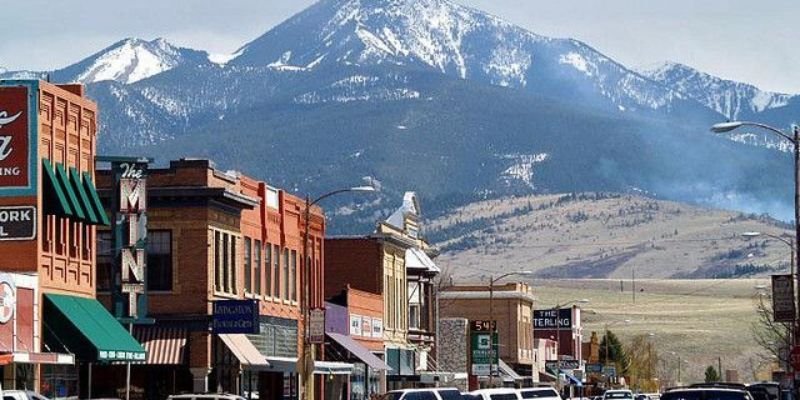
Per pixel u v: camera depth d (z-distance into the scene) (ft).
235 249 338.54
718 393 228.02
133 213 289.74
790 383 404.77
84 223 284.41
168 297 319.68
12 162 263.90
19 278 254.47
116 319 287.28
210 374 323.78
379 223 459.32
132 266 288.92
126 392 282.15
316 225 405.80
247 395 347.56
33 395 186.09
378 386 449.06
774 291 352.28
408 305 495.82
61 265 274.98
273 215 368.07
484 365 515.91
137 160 290.15
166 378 320.09
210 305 319.88
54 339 264.93
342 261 457.27
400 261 480.23
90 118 288.30
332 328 405.80
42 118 268.41
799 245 312.50
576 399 565.94
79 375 295.48
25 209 263.49
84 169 285.84
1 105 264.52
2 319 247.09
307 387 381.40
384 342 456.86
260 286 357.20
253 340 346.54
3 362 229.04
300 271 388.78
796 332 343.26
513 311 648.38
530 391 327.67
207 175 322.55
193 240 320.70
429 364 522.88
